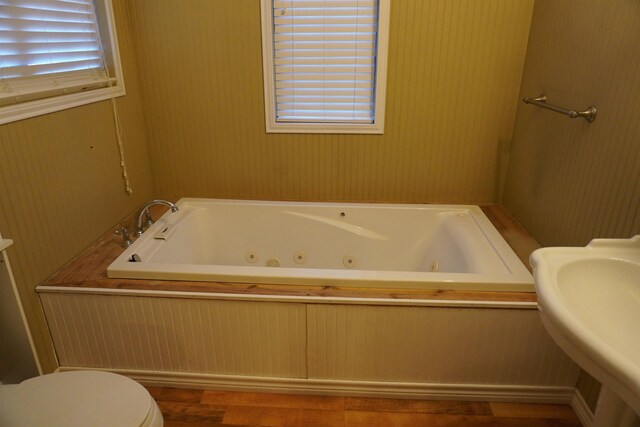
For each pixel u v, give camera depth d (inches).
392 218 92.7
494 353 66.0
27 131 62.4
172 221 88.0
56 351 70.1
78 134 73.2
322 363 68.4
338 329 65.5
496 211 92.2
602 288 43.5
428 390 69.3
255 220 94.9
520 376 67.6
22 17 61.5
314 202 96.0
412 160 93.7
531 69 81.6
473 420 66.6
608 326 40.5
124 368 71.1
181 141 95.8
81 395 45.7
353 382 69.5
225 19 85.6
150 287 65.6
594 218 60.8
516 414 67.7
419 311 63.4
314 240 94.5
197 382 71.5
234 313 65.4
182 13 85.8
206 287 65.8
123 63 85.1
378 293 64.2
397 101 89.2
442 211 92.4
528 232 82.2
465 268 74.8
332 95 91.5
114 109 83.0
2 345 62.5
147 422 43.6
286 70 90.1
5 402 44.6
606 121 58.6
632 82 53.4
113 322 67.4
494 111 89.1
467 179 94.7
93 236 78.5
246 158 96.1
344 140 93.0
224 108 92.3
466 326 64.2
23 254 62.7
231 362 69.5
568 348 34.9
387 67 86.7
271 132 93.2
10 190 60.0
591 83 62.1
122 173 86.8
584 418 65.0
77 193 73.6
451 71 86.6
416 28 83.9
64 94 70.1
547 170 75.1
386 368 68.2
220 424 65.7
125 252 73.9
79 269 70.1
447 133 91.2
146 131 95.5
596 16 61.3
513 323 63.6
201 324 66.7
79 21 74.5
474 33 83.7
